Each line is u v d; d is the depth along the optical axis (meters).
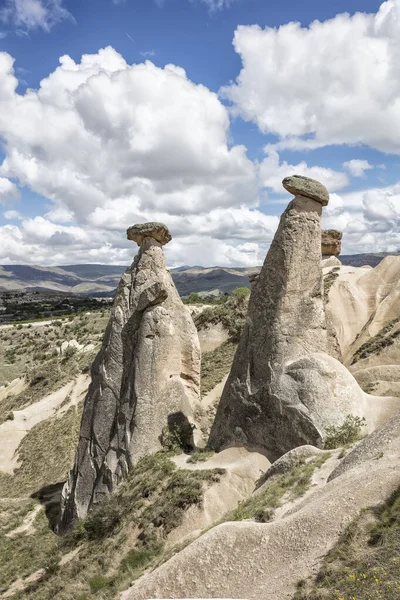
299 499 13.77
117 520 20.66
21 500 34.97
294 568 9.67
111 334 28.08
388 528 9.30
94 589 16.38
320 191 23.02
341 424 19.53
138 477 22.36
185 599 10.60
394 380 28.39
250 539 10.95
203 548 11.24
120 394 26.66
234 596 10.04
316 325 22.64
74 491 26.64
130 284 28.67
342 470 13.73
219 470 19.72
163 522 18.38
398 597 7.56
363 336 39.12
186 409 25.86
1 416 59.50
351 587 8.30
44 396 57.53
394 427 13.47
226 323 52.94
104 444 26.33
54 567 20.36
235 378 23.38
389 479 10.55
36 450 44.94
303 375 20.95
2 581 21.73
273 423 21.11
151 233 28.69
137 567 16.62
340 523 10.05
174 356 26.30
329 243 51.94
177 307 28.44
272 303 22.70
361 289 44.19
